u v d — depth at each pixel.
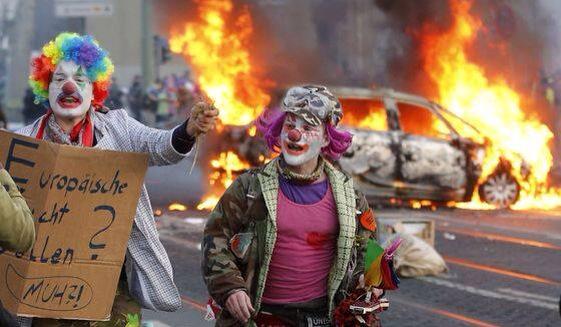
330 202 6.79
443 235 18.39
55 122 7.11
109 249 6.90
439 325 11.99
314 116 6.71
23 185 6.86
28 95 49.28
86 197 6.84
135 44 70.56
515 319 12.39
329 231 6.77
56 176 6.78
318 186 6.82
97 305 6.87
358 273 6.84
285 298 6.77
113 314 7.05
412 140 21.88
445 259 16.05
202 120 6.83
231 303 6.59
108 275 6.89
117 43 70.50
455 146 22.44
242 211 6.75
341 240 6.73
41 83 7.04
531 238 18.22
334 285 6.77
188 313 12.17
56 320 6.90
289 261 6.73
